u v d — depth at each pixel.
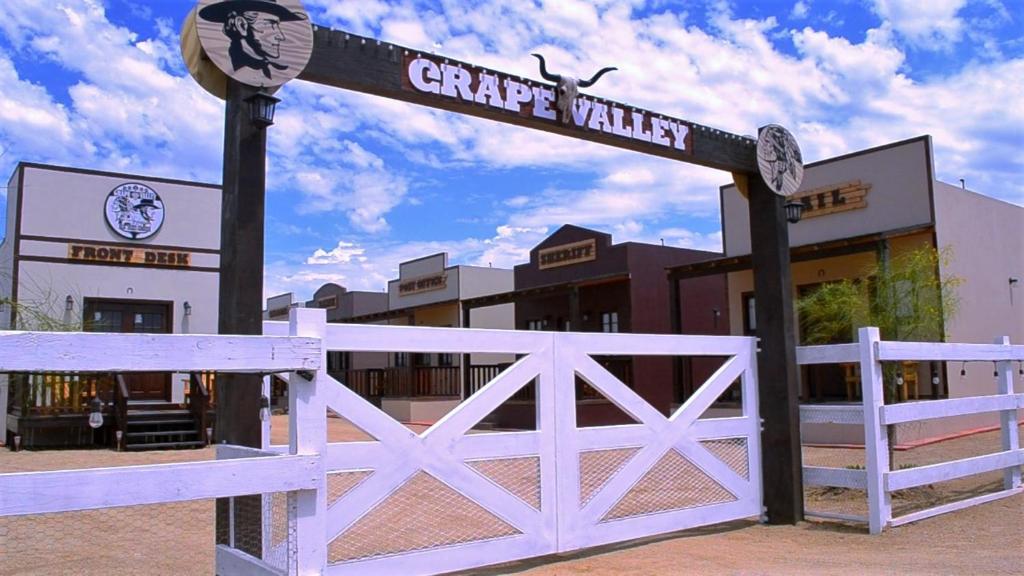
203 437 14.40
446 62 5.46
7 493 2.71
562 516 5.38
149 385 15.45
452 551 4.80
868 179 14.98
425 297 27.81
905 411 7.03
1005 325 15.94
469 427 4.95
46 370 2.87
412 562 4.62
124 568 5.54
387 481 4.51
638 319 19.77
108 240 15.72
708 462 6.50
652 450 6.01
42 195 15.11
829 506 8.02
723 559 5.52
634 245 20.03
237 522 4.03
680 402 17.19
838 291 10.75
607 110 6.30
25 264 14.81
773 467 7.01
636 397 5.97
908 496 8.36
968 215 15.09
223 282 4.31
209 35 4.24
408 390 24.41
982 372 15.12
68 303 15.04
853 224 15.22
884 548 5.97
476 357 24.80
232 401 4.20
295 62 4.53
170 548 6.23
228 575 4.00
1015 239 16.88
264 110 4.35
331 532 4.30
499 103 5.70
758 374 7.16
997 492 8.19
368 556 4.54
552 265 22.52
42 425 13.84
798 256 14.96
